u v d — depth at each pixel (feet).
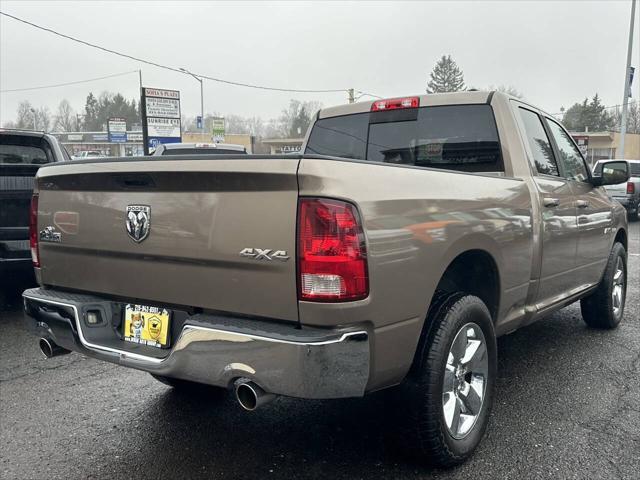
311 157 7.64
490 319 10.56
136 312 9.62
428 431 9.20
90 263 10.07
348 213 7.60
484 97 13.51
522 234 11.73
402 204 8.44
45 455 10.68
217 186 8.18
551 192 13.42
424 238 8.77
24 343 17.66
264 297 7.96
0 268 19.22
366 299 7.75
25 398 13.38
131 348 9.48
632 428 11.36
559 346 16.56
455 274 11.37
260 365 7.69
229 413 12.35
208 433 11.43
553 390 13.28
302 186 7.56
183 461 10.36
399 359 8.58
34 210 11.03
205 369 8.18
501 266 11.03
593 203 15.93
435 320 9.30
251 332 7.78
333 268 7.53
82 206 9.98
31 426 11.90
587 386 13.52
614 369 14.66
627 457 10.23
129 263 9.45
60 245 10.46
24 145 22.38
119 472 10.03
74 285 10.46
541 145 14.34
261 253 7.85
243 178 7.89
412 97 14.39
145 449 10.83
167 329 9.18
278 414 12.21
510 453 10.37
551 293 13.85
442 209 9.25
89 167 9.64
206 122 257.14
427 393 9.05
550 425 11.49
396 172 8.62
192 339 8.25
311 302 7.58
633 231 49.39
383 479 9.60
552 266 13.42
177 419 12.11
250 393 7.93
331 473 9.80
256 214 7.88
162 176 8.63
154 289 9.18
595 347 16.47
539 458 10.20
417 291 8.68
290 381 7.52
